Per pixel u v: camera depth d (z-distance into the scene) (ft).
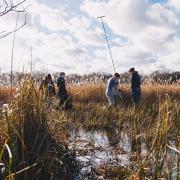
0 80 28.30
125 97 36.42
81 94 36.58
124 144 16.69
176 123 12.39
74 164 12.32
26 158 9.68
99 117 24.72
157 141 9.48
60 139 12.76
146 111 24.68
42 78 12.78
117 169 12.01
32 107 11.21
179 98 33.94
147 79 41.42
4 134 10.28
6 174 8.88
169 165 9.24
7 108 11.24
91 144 15.76
